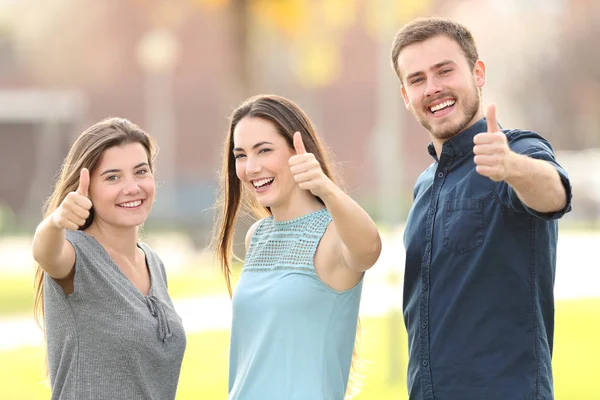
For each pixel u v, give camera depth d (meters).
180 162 107.44
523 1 106.38
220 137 106.25
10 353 28.34
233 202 12.54
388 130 27.70
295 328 10.89
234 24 48.16
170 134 107.00
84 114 104.50
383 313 34.66
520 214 10.48
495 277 10.58
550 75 102.69
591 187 89.88
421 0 34.44
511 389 10.44
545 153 10.34
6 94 89.12
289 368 10.85
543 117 104.69
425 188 11.60
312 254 10.98
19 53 106.19
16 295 42.94
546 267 10.63
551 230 10.69
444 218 10.93
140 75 106.00
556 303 38.16
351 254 10.48
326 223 11.13
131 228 11.52
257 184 11.41
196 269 54.44
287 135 11.32
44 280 11.07
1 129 88.44
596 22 101.06
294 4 47.56
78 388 10.77
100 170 11.25
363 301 37.94
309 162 10.06
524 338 10.51
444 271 10.86
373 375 24.50
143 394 10.99
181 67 106.69
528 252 10.52
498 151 9.31
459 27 11.36
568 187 9.81
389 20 28.28
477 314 10.62
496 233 10.57
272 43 83.25
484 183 10.76
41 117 88.81
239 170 11.53
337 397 11.10
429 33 11.28
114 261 11.28
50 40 105.38
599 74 100.56
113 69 105.19
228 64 48.84
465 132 11.20
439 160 11.30
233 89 48.62
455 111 11.17
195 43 106.12
